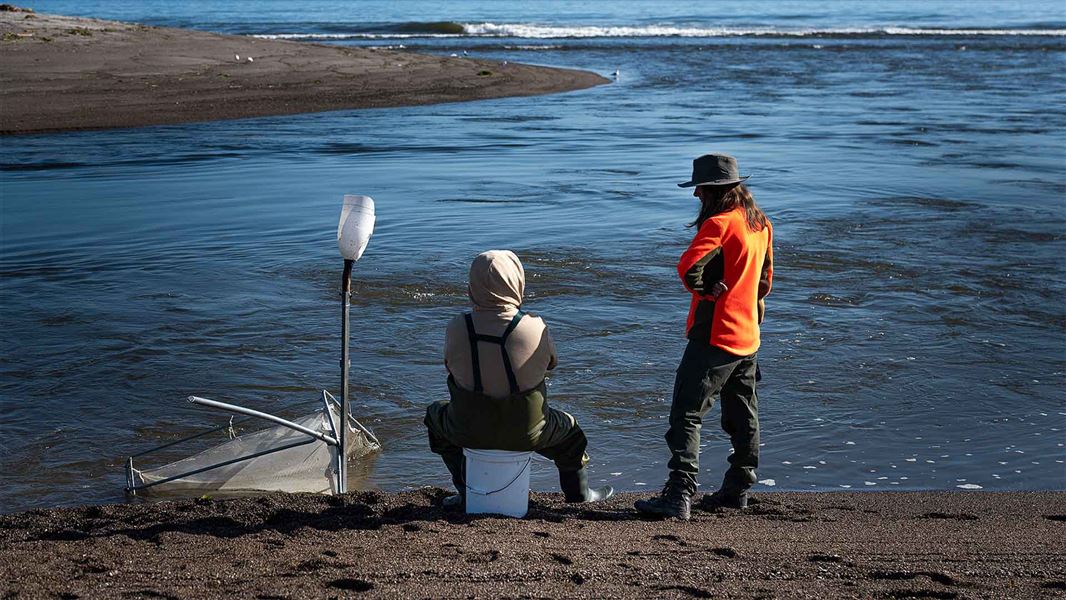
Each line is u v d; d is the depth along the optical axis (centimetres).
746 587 390
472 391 476
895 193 1602
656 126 2541
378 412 721
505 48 5497
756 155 2028
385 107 2992
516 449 489
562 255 1174
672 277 1086
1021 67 4525
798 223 1366
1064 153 2058
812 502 563
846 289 1038
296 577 395
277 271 1105
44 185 1666
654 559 425
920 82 3828
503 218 1404
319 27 7062
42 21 4303
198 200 1538
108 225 1351
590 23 8419
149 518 503
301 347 854
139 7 12206
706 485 612
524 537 455
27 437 671
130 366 805
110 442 667
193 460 617
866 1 14450
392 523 490
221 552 432
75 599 368
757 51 5428
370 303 985
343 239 539
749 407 526
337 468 581
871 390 766
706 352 499
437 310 966
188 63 3609
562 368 803
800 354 839
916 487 608
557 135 2369
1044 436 688
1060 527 507
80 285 1046
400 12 11062
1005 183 1698
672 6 12912
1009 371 809
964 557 439
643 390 763
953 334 898
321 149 2122
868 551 447
